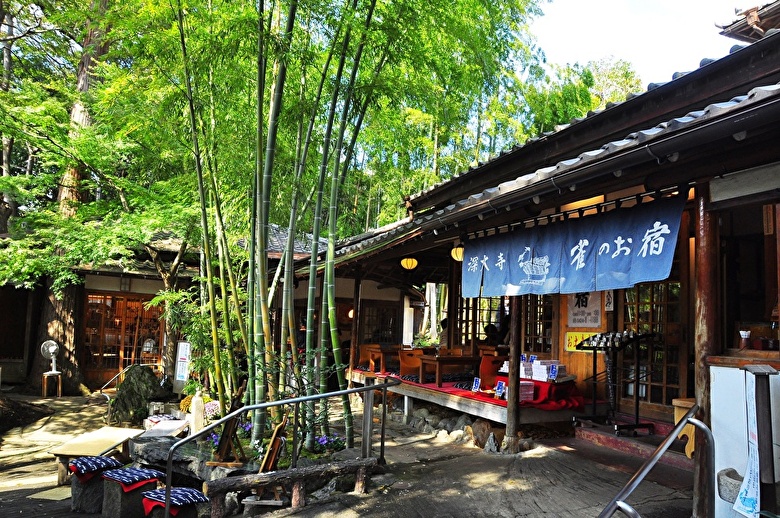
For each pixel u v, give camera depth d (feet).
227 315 21.30
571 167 13.03
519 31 44.01
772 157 10.81
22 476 23.25
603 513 7.54
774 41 13.70
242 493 15.66
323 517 14.26
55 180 38.73
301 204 24.52
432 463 19.21
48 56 48.83
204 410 22.02
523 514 13.94
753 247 18.52
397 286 44.39
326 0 17.94
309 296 19.75
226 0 19.03
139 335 46.98
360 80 20.85
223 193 24.73
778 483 10.91
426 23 19.49
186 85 19.67
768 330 16.10
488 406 22.47
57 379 41.91
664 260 13.29
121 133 27.25
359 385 35.27
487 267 20.76
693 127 10.27
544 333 27.35
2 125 29.68
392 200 56.54
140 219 31.17
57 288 37.22
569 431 22.25
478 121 53.26
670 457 17.49
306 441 18.98
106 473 16.57
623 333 19.88
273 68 21.29
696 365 12.68
